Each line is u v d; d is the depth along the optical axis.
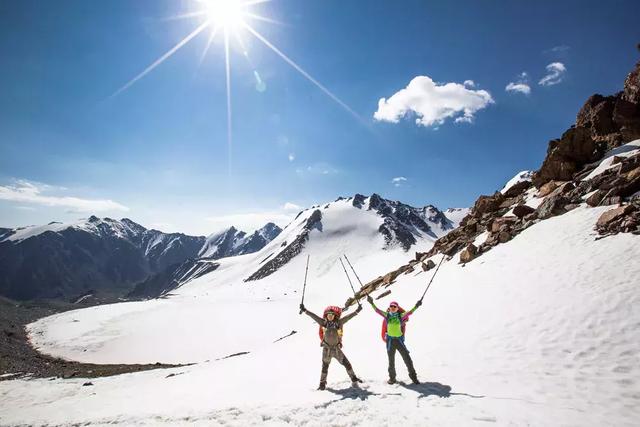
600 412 7.39
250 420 7.82
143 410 10.75
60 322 104.69
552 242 18.72
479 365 10.62
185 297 179.62
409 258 192.88
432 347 12.98
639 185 18.83
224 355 71.75
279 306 116.06
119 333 90.44
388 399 8.38
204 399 11.18
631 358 9.59
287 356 18.44
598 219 18.52
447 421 6.83
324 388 9.84
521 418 6.91
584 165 27.72
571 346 10.75
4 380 35.84
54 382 29.81
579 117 35.22
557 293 14.01
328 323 10.03
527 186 33.22
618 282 13.11
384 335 9.88
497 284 17.11
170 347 78.06
